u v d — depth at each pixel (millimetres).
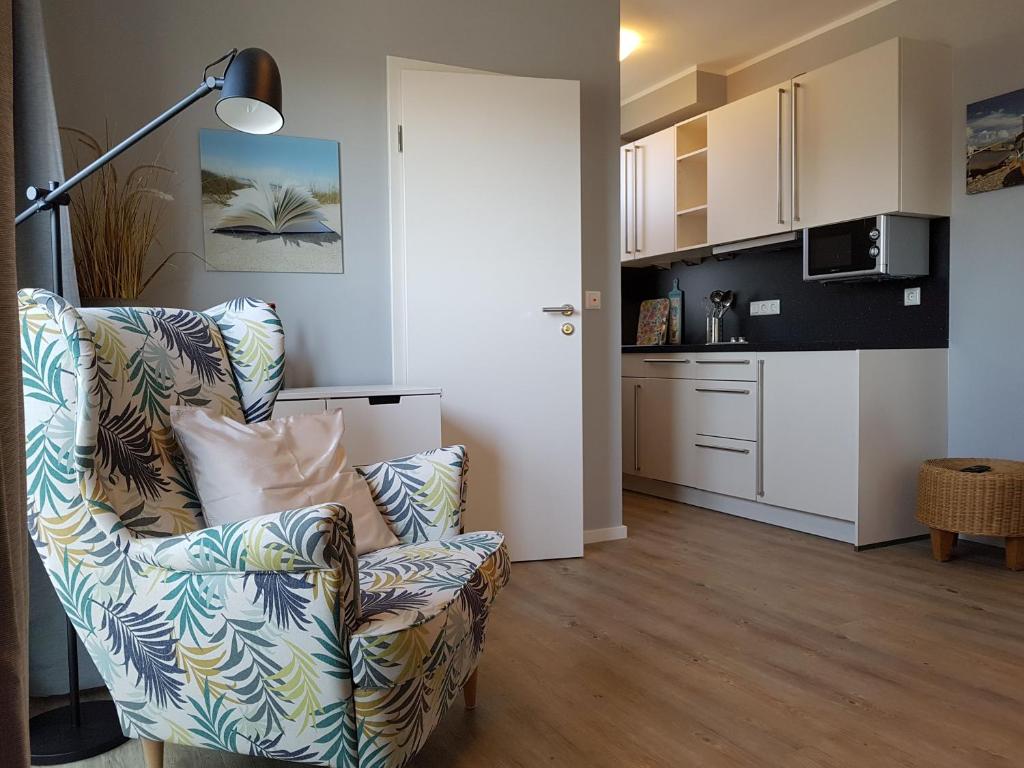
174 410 1617
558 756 1647
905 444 3424
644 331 5312
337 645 1229
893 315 3773
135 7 2689
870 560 3166
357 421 2670
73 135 2594
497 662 2158
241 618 1278
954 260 3492
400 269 3092
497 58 3277
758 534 3637
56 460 1380
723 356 3980
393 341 3096
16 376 590
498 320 3174
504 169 3158
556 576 3002
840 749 1668
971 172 3396
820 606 2604
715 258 4844
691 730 1757
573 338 3266
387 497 1881
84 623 1403
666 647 2252
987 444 3396
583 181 3475
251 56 1661
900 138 3338
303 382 2982
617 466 3600
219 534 1253
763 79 4512
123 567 1357
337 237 3012
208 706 1335
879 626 2412
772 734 1735
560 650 2238
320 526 1187
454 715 1842
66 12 2596
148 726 1401
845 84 3559
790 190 3846
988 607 2582
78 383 1371
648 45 4336
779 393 3668
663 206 4789
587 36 3441
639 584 2879
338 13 2998
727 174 4227
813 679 2025
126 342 1614
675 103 4828
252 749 1325
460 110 3098
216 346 1858
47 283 1929
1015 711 1841
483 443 3172
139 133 1664
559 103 3213
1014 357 3283
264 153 2885
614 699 1919
